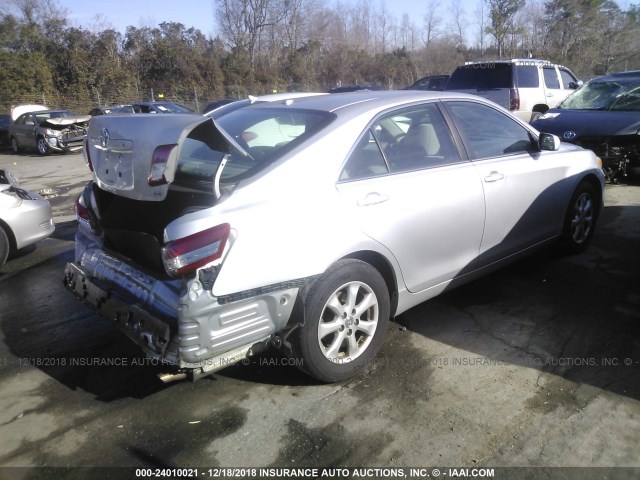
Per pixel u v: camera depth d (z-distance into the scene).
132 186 2.94
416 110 3.76
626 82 9.02
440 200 3.64
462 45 42.09
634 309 4.15
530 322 4.00
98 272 3.38
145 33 38.34
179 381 3.41
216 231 2.68
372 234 3.25
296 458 2.71
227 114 4.09
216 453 2.77
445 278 3.88
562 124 8.37
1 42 31.48
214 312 2.71
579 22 39.72
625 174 8.01
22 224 5.66
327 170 3.15
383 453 2.73
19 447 2.85
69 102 31.69
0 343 3.98
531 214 4.50
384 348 3.70
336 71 43.56
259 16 46.81
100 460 2.74
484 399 3.12
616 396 3.11
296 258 2.92
